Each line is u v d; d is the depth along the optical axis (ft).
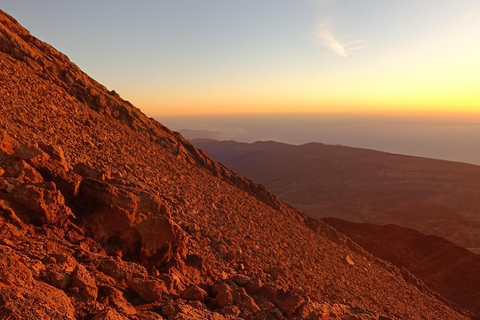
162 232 33.04
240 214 68.03
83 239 28.30
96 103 78.33
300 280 52.42
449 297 107.65
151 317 22.81
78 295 21.45
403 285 85.35
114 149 60.34
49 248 24.75
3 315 16.24
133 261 30.94
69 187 29.66
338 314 37.40
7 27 75.41
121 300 23.57
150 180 56.49
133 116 85.56
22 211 26.04
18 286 18.63
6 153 28.53
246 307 30.12
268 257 54.19
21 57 68.54
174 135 99.40
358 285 65.87
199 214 55.57
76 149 49.65
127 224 31.12
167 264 32.78
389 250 134.21
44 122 51.21
